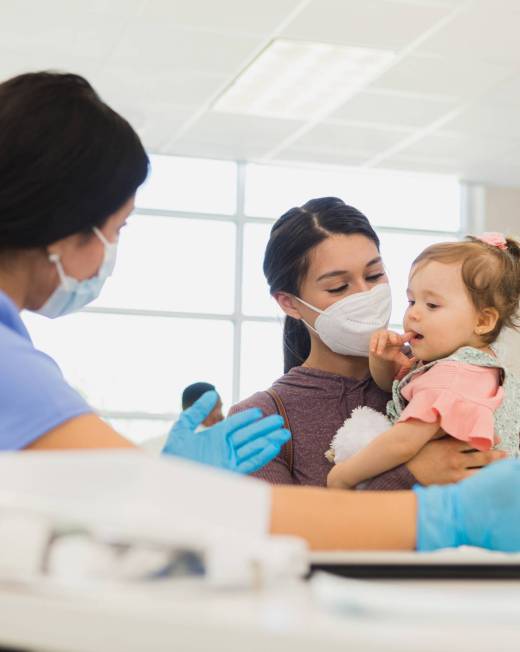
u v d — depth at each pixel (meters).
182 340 7.33
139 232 7.28
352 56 5.07
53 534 0.47
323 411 1.66
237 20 4.58
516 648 0.37
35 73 1.16
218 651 0.38
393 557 0.67
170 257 7.34
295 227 1.72
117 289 7.24
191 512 0.48
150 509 0.46
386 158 6.94
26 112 1.10
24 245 1.11
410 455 1.55
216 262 7.40
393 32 4.73
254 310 7.47
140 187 1.20
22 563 0.45
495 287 1.66
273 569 0.46
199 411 1.26
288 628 0.38
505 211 7.76
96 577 0.45
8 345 0.94
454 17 4.55
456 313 1.66
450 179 7.54
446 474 1.53
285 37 4.80
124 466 0.48
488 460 1.54
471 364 1.60
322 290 1.69
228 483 0.51
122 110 5.93
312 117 6.05
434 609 0.41
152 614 0.39
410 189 7.68
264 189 7.45
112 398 7.18
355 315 1.67
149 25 4.65
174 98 5.72
